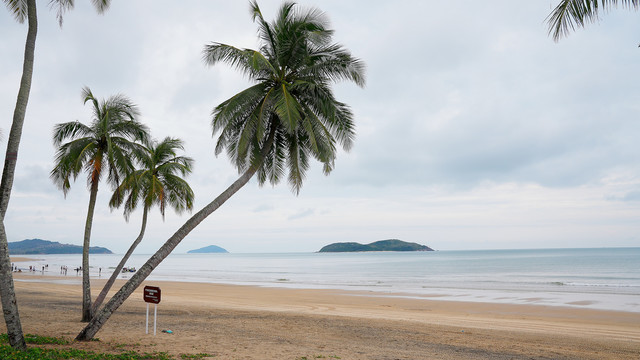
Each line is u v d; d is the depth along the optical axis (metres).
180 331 14.07
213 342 12.16
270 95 12.63
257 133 12.12
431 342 13.86
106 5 12.53
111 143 15.79
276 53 13.52
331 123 13.70
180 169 20.05
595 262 108.75
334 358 10.49
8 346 8.84
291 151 14.41
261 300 31.11
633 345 14.52
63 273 72.81
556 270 78.50
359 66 13.73
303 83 12.84
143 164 17.95
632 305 28.28
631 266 88.31
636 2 7.11
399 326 17.41
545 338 15.52
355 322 18.17
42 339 11.12
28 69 9.84
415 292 38.78
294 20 13.39
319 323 17.52
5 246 9.04
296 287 45.12
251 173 12.96
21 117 9.56
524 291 39.09
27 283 43.16
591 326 19.66
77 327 14.43
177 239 11.72
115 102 16.75
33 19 10.00
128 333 13.23
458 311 26.12
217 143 14.20
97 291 33.78
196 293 36.72
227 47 12.77
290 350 11.34
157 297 13.08
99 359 9.01
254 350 11.15
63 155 15.79
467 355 11.87
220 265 137.38
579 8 7.45
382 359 10.72
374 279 60.53
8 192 9.23
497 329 17.67
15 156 9.39
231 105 12.53
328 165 14.70
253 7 13.41
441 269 91.19
